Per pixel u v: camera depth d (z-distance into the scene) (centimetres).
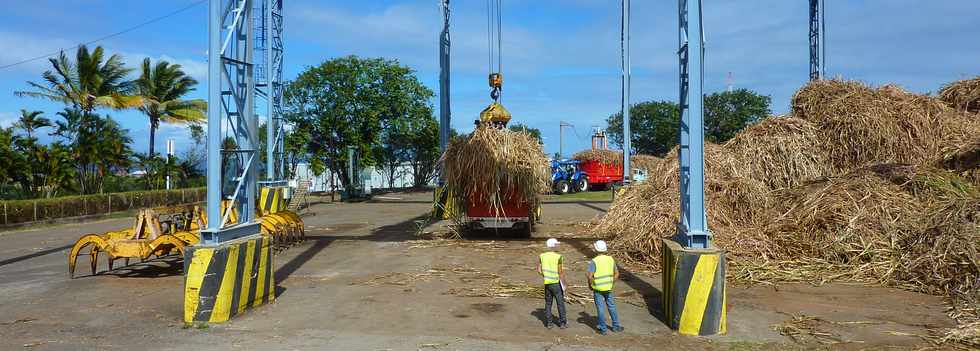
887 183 1159
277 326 724
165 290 945
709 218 1199
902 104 1458
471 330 705
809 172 1418
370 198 3869
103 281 1026
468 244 1474
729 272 1016
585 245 1427
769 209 1248
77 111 3128
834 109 1480
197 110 3934
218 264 738
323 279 1027
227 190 862
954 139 1362
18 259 1331
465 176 1529
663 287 759
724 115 5859
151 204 2886
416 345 647
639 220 1271
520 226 1548
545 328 712
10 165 2456
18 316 785
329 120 4397
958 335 657
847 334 678
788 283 954
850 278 972
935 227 970
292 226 1523
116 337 684
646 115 6644
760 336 671
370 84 4509
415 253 1333
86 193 2920
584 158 4806
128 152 3158
